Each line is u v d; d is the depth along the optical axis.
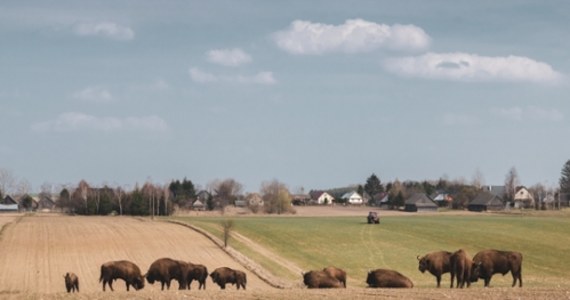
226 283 83.94
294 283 93.81
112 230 164.88
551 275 111.12
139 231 163.00
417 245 148.25
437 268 72.75
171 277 79.25
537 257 132.62
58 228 168.38
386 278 70.19
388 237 161.12
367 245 147.75
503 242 153.38
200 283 81.62
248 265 113.31
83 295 59.72
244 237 157.25
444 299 52.47
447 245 149.00
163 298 55.81
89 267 112.19
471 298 52.75
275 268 113.00
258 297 55.12
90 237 149.75
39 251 128.62
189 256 124.31
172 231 163.50
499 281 91.00
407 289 63.19
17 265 113.31
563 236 164.88
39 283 97.31
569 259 130.75
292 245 147.00
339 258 129.62
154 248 134.50
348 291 60.53
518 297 52.75
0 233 153.50
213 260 119.50
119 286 92.12
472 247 146.38
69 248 133.00
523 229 179.75
